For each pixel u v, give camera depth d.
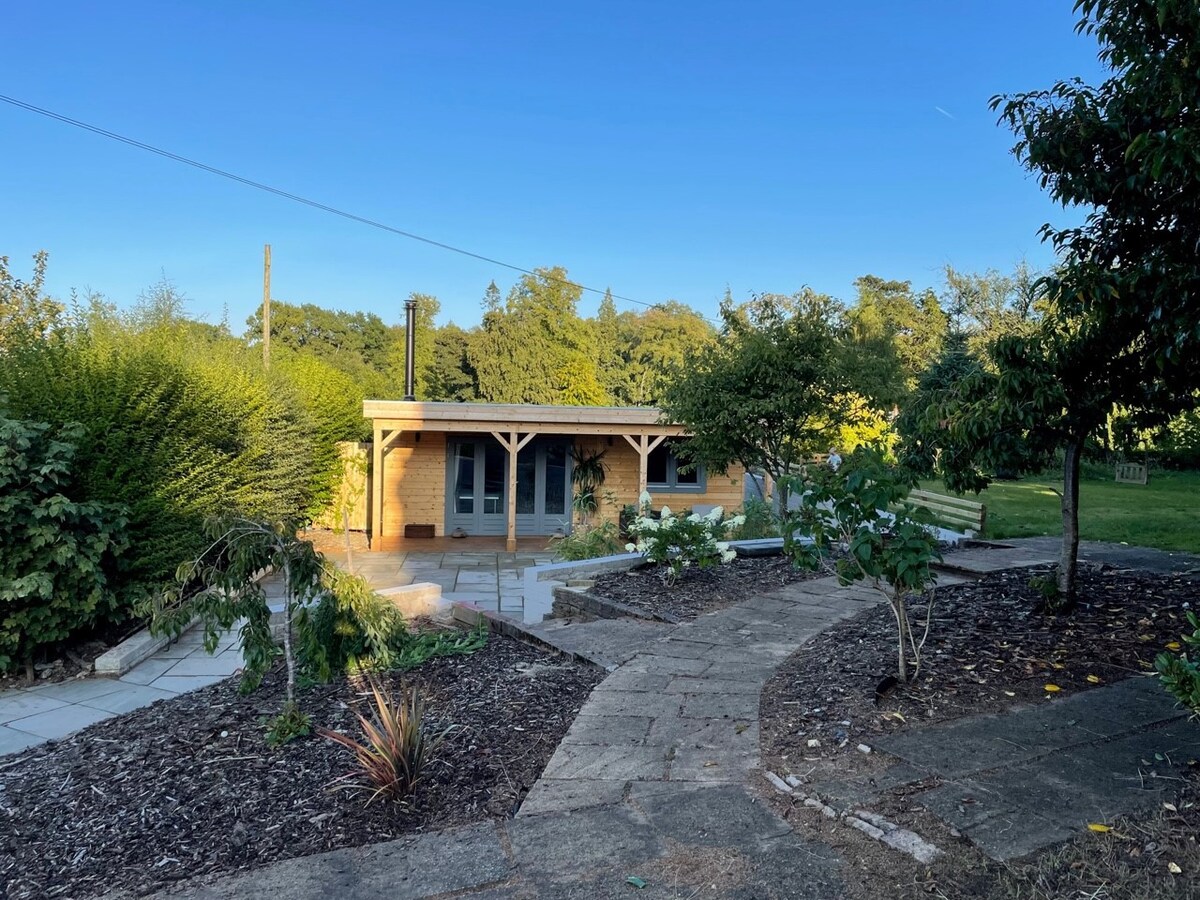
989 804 2.71
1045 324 4.85
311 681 4.57
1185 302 3.70
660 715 3.82
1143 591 5.74
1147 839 2.45
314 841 2.76
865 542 3.78
